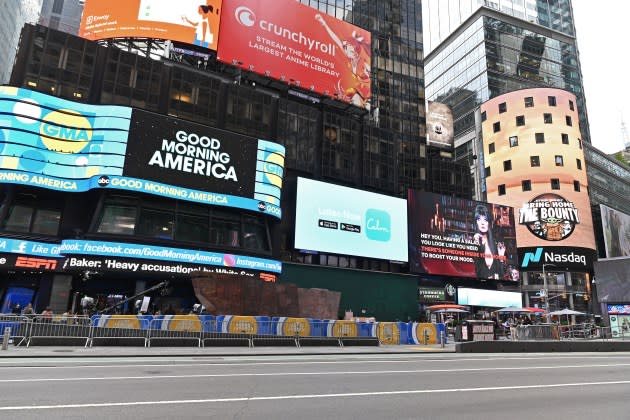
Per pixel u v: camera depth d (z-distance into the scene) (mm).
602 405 8508
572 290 68188
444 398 8945
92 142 32500
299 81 50281
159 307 32500
